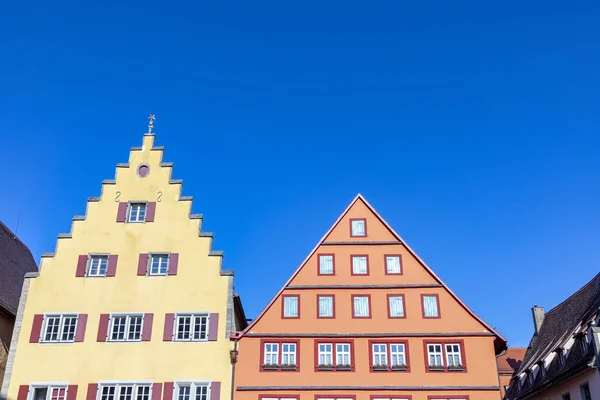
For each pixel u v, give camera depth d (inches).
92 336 1162.0
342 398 1123.3
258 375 1139.9
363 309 1207.6
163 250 1241.4
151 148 1348.4
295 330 1186.6
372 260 1259.8
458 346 1160.2
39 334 1163.9
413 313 1196.5
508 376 1685.5
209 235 1249.4
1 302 1216.2
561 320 1307.8
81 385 1117.1
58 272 1225.4
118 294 1200.8
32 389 1115.9
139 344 1152.2
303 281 1240.2
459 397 1114.7
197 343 1152.2
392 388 1127.6
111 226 1268.5
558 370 1020.5
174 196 1295.5
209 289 1199.6
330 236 1293.1
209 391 1109.7
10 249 1434.5
